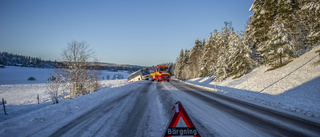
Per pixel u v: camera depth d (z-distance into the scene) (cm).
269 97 1116
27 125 469
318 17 1766
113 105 793
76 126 476
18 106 1938
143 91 1395
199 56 5638
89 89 2391
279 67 2091
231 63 3019
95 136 398
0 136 385
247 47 2608
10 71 10981
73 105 775
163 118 556
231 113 650
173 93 1292
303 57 1967
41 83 6216
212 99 1012
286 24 2291
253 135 416
